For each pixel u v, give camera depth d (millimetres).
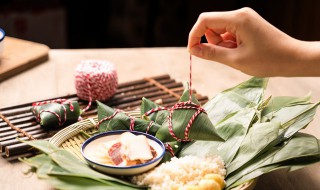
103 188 810
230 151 917
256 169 865
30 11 2178
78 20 2289
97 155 896
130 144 881
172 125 938
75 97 1200
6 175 919
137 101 1200
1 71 1284
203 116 926
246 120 962
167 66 1410
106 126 990
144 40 2395
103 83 1166
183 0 2299
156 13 2346
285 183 929
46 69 1360
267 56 897
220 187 837
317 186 924
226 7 2270
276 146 911
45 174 796
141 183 838
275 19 2219
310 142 896
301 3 2127
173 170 848
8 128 1053
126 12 2348
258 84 1062
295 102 1003
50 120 1051
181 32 2357
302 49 896
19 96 1209
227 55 914
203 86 1301
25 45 1447
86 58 1441
